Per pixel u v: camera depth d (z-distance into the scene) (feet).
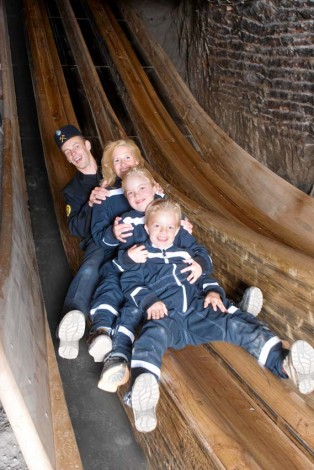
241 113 29.60
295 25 23.59
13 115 22.63
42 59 31.48
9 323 7.71
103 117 26.35
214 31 31.76
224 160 25.64
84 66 31.04
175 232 9.81
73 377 10.96
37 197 18.76
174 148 25.91
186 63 37.83
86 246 12.46
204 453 7.66
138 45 35.76
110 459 9.29
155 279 9.77
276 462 7.56
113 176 11.71
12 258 10.07
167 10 40.40
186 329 9.73
